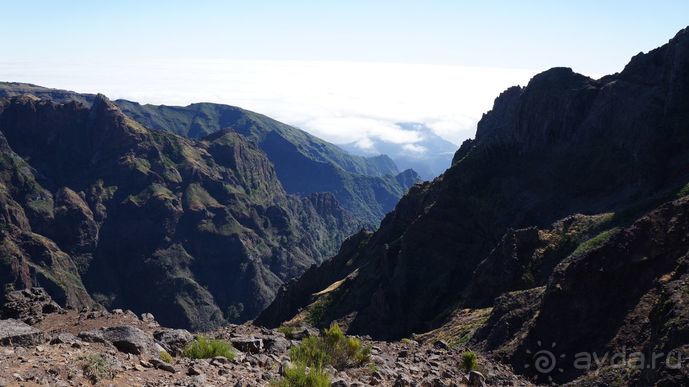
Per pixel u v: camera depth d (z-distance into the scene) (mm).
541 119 108688
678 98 90188
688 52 91062
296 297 138375
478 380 22469
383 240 129375
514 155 110188
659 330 26000
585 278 36438
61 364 14992
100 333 18641
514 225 93500
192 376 16906
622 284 35531
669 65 95000
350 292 105375
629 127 94062
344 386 17672
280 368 19312
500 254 70625
